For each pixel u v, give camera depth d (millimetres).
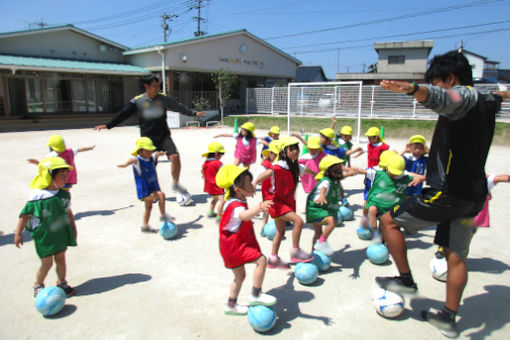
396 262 3242
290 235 5309
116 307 3514
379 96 18891
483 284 3945
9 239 5176
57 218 3467
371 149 6465
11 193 7602
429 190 2971
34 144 14711
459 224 2947
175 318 3336
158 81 6512
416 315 3379
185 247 4910
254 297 3166
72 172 5801
